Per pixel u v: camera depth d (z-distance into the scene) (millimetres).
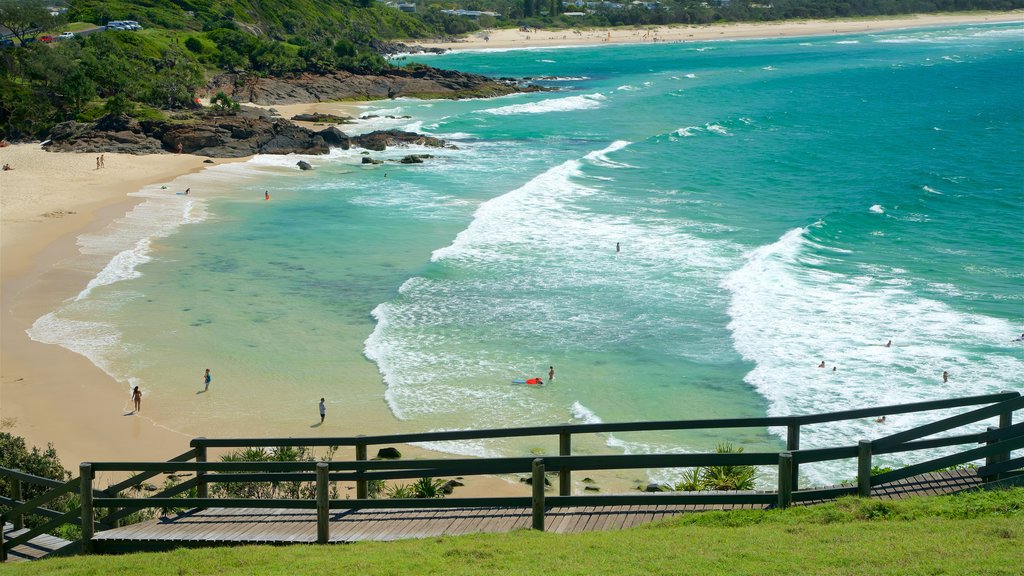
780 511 12773
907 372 36031
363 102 142875
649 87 152750
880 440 12945
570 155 89688
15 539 14391
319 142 95375
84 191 75000
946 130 99750
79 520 15609
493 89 152375
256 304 47094
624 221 61594
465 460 13500
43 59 103938
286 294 48594
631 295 46844
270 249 57125
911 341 39219
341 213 66312
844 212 61750
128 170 84125
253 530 13734
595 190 71500
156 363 39719
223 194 73562
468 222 62875
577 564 11109
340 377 38062
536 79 172250
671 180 75062
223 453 30734
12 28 135250
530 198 68688
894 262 50875
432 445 32062
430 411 34625
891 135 96938
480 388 36594
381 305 46312
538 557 11484
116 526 14820
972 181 71875
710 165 81625
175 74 119000
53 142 94562
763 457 12930
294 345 41594
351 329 43500
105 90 112875
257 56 149125
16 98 103000
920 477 14055
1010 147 88000
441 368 38656
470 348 40719
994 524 11555
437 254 54594
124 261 54781
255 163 88188
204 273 52375
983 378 35031
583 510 13797
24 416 34688
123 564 12320
